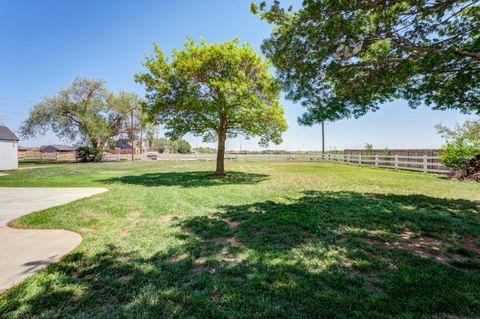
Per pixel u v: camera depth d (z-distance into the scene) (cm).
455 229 437
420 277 273
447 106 620
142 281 275
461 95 581
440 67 512
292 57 543
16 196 805
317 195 768
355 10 455
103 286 267
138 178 1305
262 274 286
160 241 398
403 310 219
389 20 453
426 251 353
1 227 481
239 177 1312
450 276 276
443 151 1286
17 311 225
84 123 3372
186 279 279
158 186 1002
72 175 1495
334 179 1189
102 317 216
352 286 260
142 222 507
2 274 291
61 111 3419
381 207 598
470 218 504
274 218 505
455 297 235
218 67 1275
